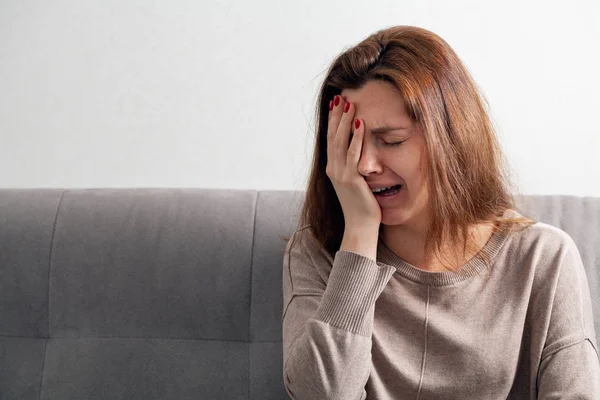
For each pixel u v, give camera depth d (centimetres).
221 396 133
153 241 138
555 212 136
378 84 106
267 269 136
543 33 168
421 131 105
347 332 103
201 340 136
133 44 172
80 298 137
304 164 173
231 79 172
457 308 114
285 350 111
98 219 140
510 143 171
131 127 174
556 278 112
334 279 107
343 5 169
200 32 171
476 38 169
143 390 134
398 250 118
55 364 137
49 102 173
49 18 171
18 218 141
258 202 141
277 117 173
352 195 109
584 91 169
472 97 111
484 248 115
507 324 112
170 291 136
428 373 113
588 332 111
